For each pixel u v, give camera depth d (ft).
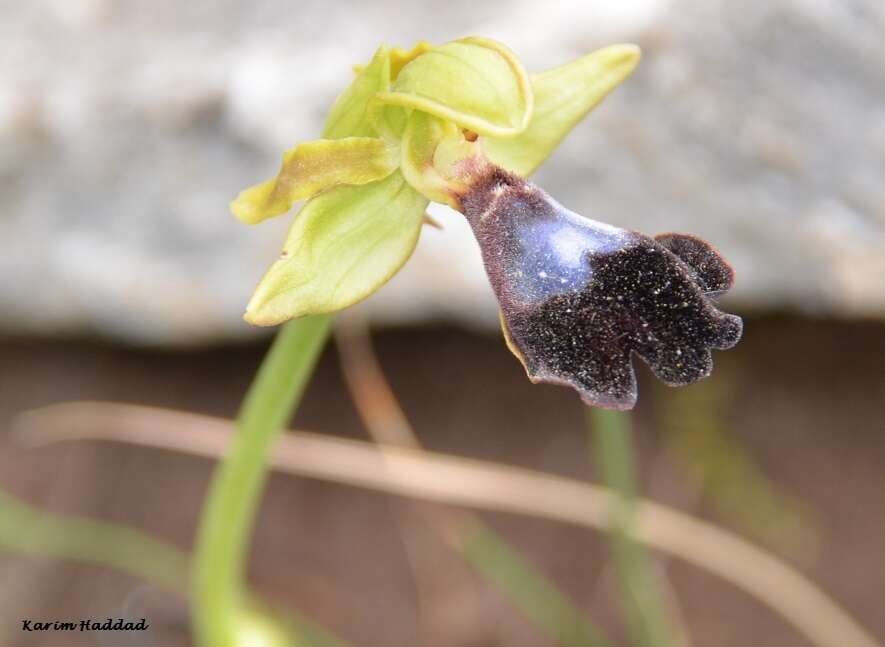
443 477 0.66
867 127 0.63
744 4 0.61
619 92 0.62
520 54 0.61
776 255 0.64
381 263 0.49
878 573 0.70
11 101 0.65
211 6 0.65
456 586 0.71
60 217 0.66
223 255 0.66
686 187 0.63
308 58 0.63
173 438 0.69
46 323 0.69
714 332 0.48
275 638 0.58
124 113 0.64
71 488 0.71
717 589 0.71
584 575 0.71
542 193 0.50
